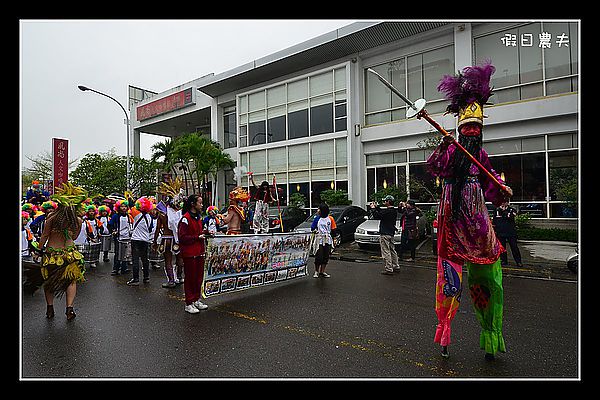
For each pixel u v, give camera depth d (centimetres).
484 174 462
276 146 2455
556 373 414
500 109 1686
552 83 1616
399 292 788
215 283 710
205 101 3017
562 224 1565
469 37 1780
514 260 1135
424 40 1948
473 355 464
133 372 430
